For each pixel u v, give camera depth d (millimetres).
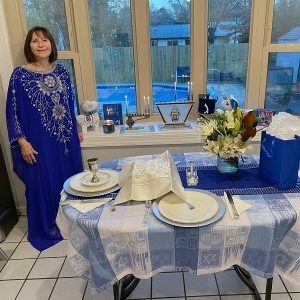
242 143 1430
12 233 2449
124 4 2428
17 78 2049
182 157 1819
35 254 2182
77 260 1223
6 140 2455
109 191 1396
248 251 1170
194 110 2680
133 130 2500
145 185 1313
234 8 2426
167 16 2459
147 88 2623
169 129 2484
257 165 1639
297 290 1749
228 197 1293
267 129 1419
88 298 1760
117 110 2627
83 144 2451
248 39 2500
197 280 1853
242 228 1126
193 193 1330
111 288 1805
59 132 2227
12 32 2314
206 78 2613
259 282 1817
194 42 2490
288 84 2590
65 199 1371
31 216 2295
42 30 2102
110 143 2455
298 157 1320
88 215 1216
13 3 2262
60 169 2287
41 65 2150
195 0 2373
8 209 2467
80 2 2363
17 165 2225
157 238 1128
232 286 1799
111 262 1167
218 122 1425
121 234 1128
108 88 2650
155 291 1785
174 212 1193
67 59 2508
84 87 2584
